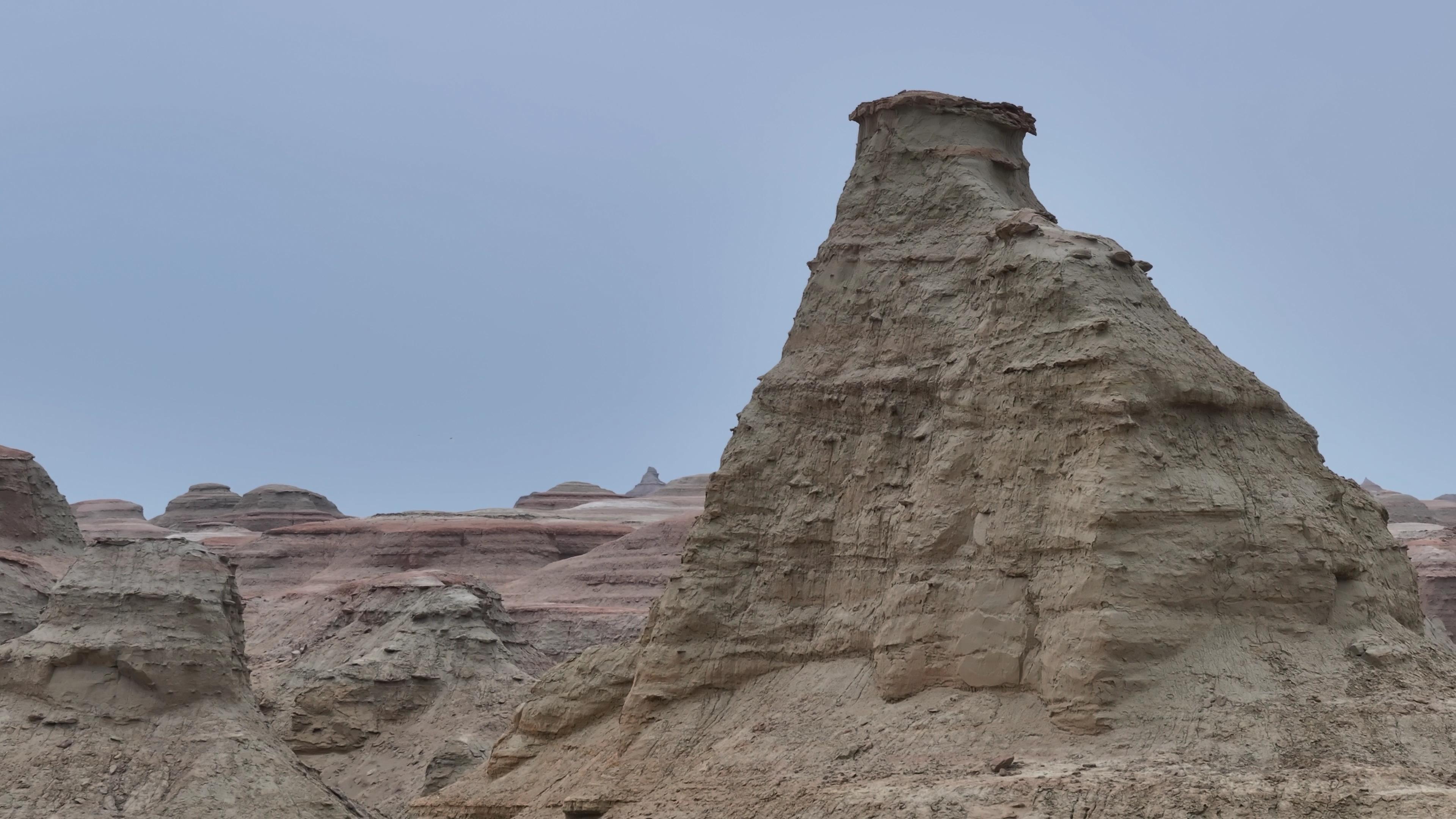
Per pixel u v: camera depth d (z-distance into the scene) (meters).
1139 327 42.53
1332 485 43.12
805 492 49.06
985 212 49.50
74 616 63.12
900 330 49.12
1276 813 32.59
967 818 35.22
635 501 179.62
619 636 113.94
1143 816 33.56
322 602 119.31
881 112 53.41
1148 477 39.88
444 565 141.50
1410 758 34.50
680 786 43.62
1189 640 38.78
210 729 61.09
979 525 43.09
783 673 47.12
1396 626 40.97
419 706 87.06
